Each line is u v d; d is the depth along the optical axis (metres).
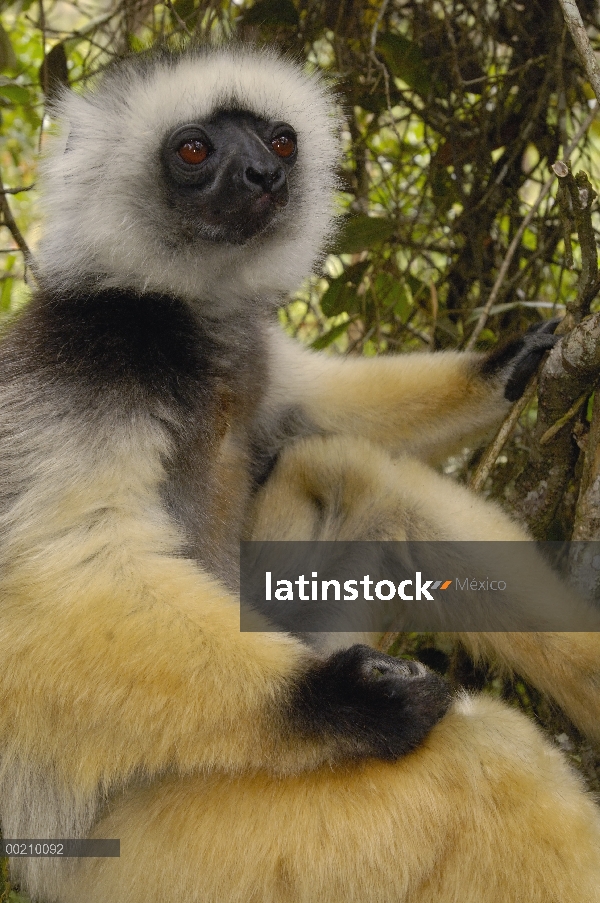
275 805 0.89
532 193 1.24
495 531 0.98
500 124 1.12
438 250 1.15
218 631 0.88
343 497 1.01
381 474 1.00
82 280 0.95
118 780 0.90
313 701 0.88
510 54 1.14
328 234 1.02
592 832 0.89
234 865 0.89
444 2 1.12
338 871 0.88
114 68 1.00
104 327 0.93
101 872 0.90
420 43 1.12
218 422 0.97
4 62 1.14
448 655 1.05
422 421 1.04
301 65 1.04
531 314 1.12
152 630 0.88
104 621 0.88
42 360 0.92
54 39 1.22
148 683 0.87
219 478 0.97
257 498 1.02
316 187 1.01
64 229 0.97
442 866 0.88
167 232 0.96
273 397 1.04
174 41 1.11
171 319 0.96
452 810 0.88
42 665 0.87
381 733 0.88
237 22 1.11
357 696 0.88
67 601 0.88
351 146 1.14
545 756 0.90
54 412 0.91
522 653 0.98
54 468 0.90
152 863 0.89
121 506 0.90
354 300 1.13
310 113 1.01
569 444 0.99
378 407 1.05
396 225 1.10
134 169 0.96
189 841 0.89
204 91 0.97
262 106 0.98
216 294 0.97
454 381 1.03
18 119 1.32
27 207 1.30
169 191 0.96
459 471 1.13
